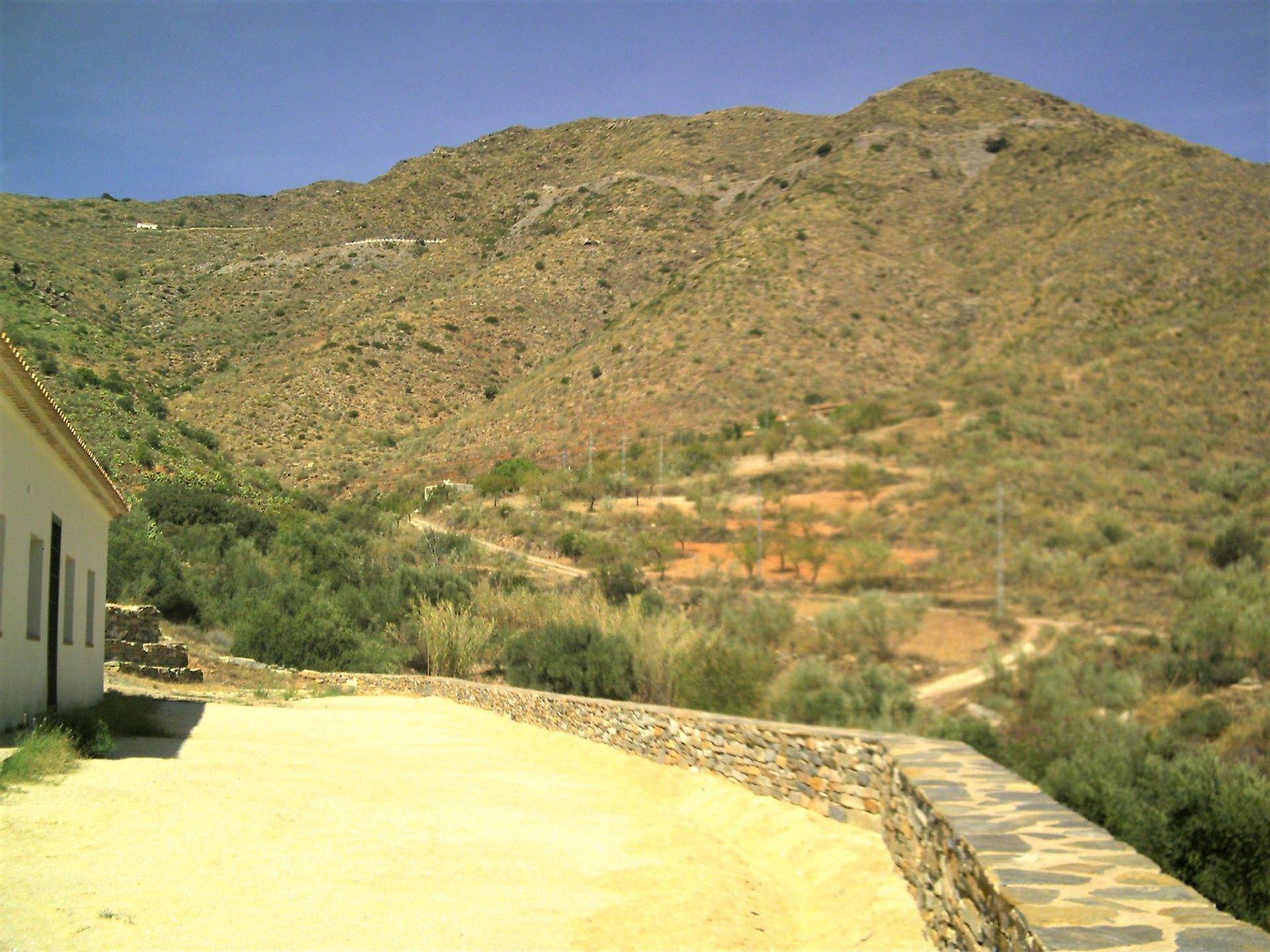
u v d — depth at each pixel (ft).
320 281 342.44
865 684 58.95
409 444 214.07
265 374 248.11
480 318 281.95
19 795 28.25
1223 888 32.96
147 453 156.66
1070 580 74.43
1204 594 65.92
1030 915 13.74
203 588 107.96
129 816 27.12
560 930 20.72
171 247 370.73
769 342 189.88
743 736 36.19
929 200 250.78
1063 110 301.43
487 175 458.91
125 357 245.65
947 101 318.04
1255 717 50.34
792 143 372.79
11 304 242.78
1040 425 114.73
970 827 18.98
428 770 43.04
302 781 36.22
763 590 85.61
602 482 142.51
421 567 120.98
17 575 38.63
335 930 19.31
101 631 58.44
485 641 90.02
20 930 17.89
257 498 160.15
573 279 301.63
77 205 409.90
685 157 383.65
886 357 178.91
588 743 50.55
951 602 74.02
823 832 29.01
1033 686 56.90
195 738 46.98
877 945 20.97
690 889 24.63
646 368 196.13
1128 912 13.85
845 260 218.18
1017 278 195.93
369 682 84.99
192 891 21.02
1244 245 167.73
